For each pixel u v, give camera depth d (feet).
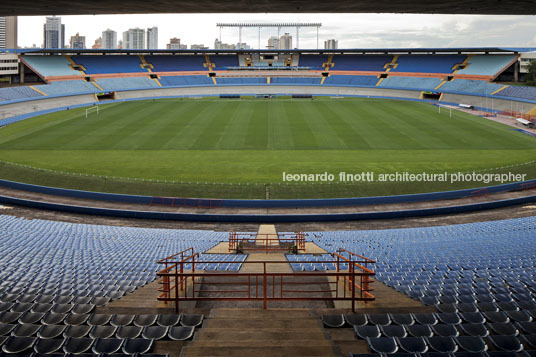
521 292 38.96
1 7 57.62
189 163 145.89
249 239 76.64
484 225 89.15
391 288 41.16
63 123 222.69
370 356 23.59
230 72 371.35
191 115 245.45
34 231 81.00
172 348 26.32
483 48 338.54
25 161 148.56
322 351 25.17
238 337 27.20
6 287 41.68
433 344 25.43
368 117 239.50
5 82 320.91
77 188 122.31
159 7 59.67
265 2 56.54
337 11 63.36
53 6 57.41
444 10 62.18
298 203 110.01
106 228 89.15
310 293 42.52
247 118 234.99
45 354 24.00
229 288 44.27
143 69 363.35
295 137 187.11
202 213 104.99
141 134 193.47
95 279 44.93
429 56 369.30
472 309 32.86
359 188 120.06
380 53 388.78
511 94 279.69
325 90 351.87
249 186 120.47
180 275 32.27
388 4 58.03
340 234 86.38
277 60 401.29
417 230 88.12
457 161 147.64
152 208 109.29
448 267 50.98
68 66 336.29
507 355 23.72
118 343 25.89
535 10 61.93
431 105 291.38
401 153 159.43
